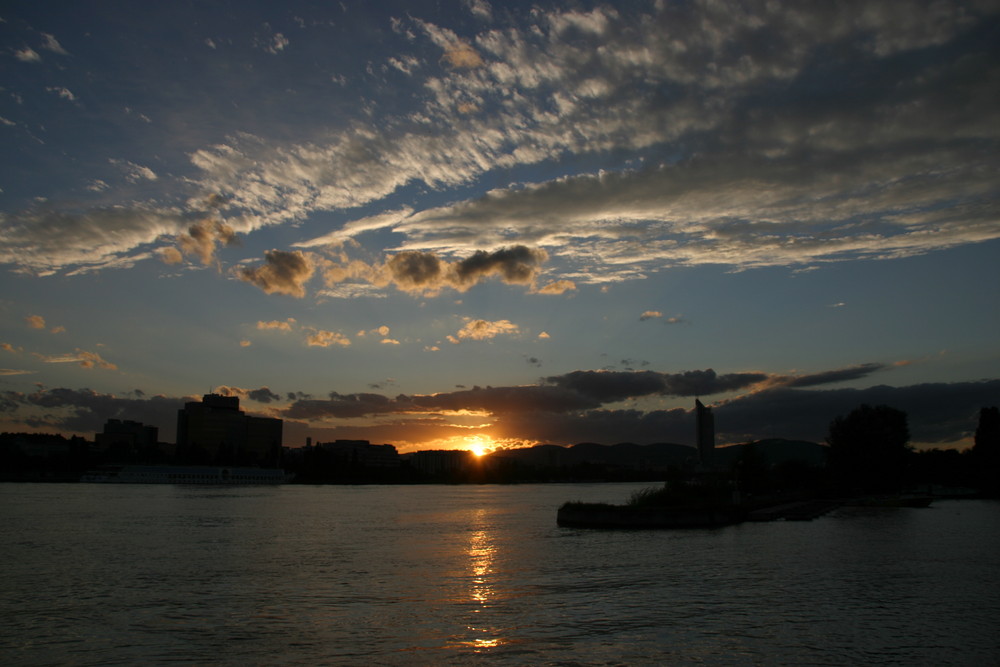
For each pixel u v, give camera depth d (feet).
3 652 99.09
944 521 318.86
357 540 255.70
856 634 105.70
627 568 174.09
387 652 97.09
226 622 115.65
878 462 557.74
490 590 144.15
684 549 214.07
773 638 103.60
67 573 171.12
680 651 96.94
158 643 102.83
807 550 208.54
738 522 314.96
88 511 423.64
